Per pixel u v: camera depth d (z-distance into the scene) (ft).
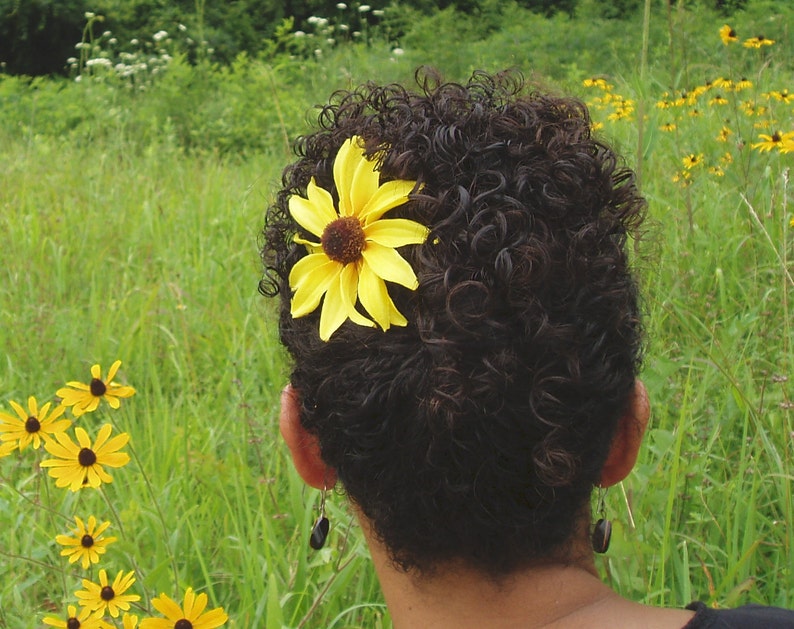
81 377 11.39
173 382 11.56
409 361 2.91
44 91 34.09
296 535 7.55
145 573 7.29
